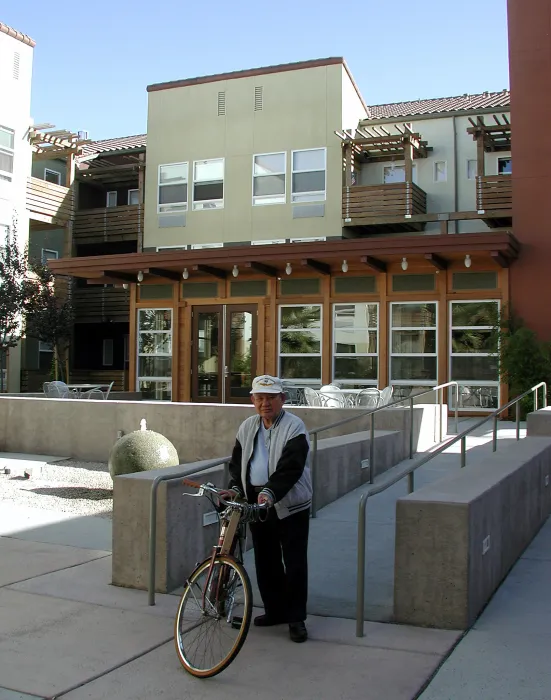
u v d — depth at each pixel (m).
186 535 6.23
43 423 14.40
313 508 8.68
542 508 8.17
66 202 29.23
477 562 5.32
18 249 26.34
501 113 24.48
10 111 26.55
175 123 26.66
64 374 28.52
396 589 5.23
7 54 26.42
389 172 25.94
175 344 20.75
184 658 4.49
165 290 21.05
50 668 4.53
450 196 25.08
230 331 20.27
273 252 18.19
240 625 4.39
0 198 26.03
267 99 25.48
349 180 24.23
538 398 16.30
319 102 24.84
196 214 26.16
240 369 20.09
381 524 8.23
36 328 26.39
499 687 4.15
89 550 7.34
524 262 17.52
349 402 15.86
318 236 24.53
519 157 17.81
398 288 18.52
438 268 17.88
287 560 4.99
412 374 18.31
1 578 6.36
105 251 31.53
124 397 20.25
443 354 17.94
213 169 26.06
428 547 5.14
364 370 18.83
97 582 6.25
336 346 19.12
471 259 17.69
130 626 5.22
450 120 25.25
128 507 6.12
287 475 4.78
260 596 5.71
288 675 4.39
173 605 5.66
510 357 16.69
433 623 5.11
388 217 23.64
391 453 11.31
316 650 4.76
